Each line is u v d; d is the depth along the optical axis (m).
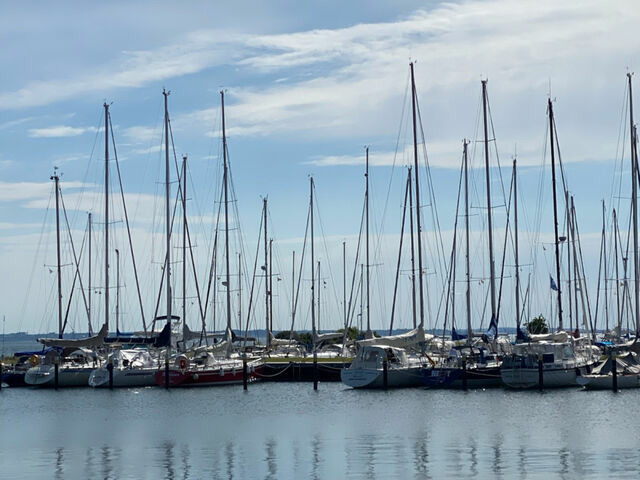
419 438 46.16
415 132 79.19
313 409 59.69
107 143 85.62
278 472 38.38
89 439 48.19
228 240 86.81
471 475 36.78
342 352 86.38
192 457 42.22
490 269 79.56
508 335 85.44
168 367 74.12
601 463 38.75
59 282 88.62
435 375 69.69
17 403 66.19
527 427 49.31
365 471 38.06
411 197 81.06
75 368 76.38
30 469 40.06
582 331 93.00
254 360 81.25
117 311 89.06
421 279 77.88
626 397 62.25
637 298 80.00
